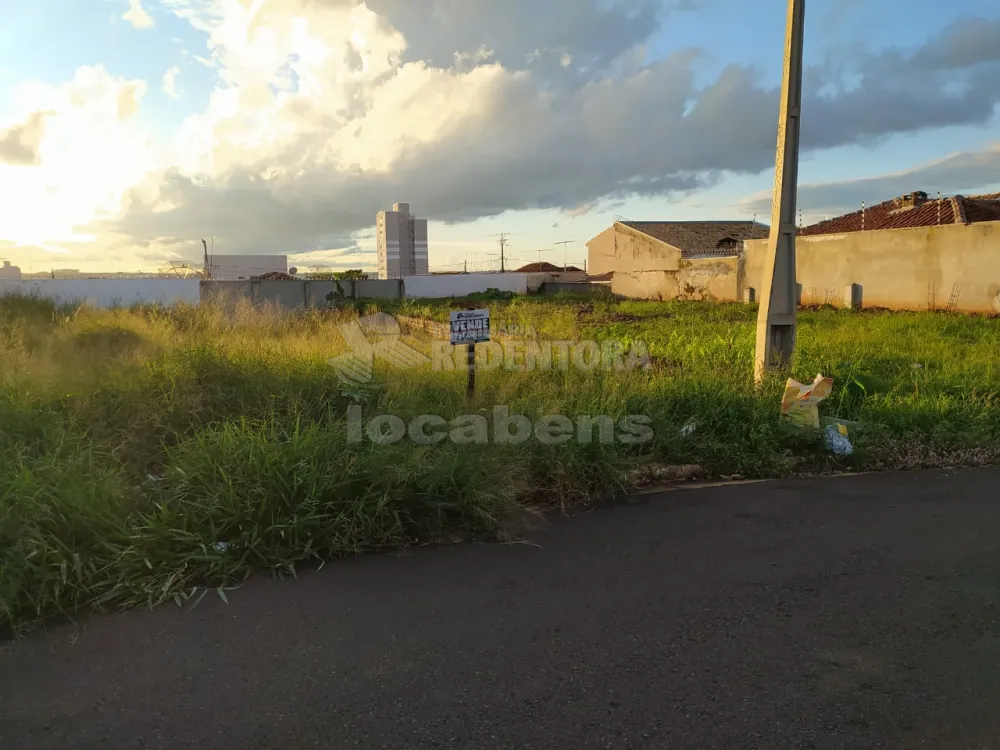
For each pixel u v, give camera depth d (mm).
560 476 5133
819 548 4156
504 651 3016
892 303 21375
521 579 3762
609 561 3992
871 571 3822
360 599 3529
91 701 2674
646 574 3811
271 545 3957
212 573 3719
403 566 3949
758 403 6617
